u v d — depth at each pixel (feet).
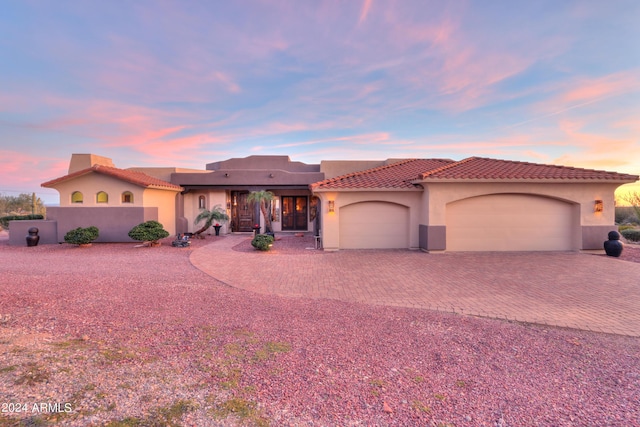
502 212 47.80
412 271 34.30
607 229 46.65
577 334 17.44
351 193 49.32
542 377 12.35
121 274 30.86
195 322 17.54
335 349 14.42
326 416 9.33
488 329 17.75
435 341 15.79
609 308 22.03
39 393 9.70
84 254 44.04
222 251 47.14
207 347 14.16
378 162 71.51
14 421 8.25
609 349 15.39
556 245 48.06
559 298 24.44
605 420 9.59
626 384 11.93
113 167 65.10
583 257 42.91
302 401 10.08
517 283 29.12
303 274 32.63
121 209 54.95
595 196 46.75
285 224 78.64
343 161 71.10
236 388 10.72
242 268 35.29
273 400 10.07
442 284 28.78
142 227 49.06
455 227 47.78
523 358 14.08
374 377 11.91
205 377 11.41
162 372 11.65
